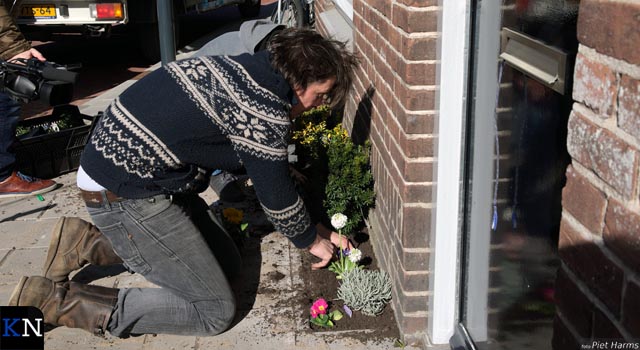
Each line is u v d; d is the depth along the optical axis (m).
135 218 2.89
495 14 2.49
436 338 3.09
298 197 2.83
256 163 2.68
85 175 2.88
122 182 2.79
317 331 3.30
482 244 2.80
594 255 1.50
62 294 3.10
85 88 8.65
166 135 2.68
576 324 1.60
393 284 3.40
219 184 4.70
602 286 1.47
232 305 3.19
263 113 2.61
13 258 4.11
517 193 2.43
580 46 1.53
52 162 5.36
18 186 4.98
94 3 8.76
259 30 3.70
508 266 2.57
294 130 4.47
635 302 1.35
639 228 1.32
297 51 2.60
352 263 3.67
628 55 1.32
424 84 2.82
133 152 2.71
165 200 2.92
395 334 3.27
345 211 4.07
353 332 3.29
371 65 3.95
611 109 1.41
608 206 1.43
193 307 3.15
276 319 3.40
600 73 1.44
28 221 4.62
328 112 4.73
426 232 3.02
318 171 4.03
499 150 2.56
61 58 10.49
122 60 10.36
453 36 2.67
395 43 3.09
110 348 3.21
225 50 3.79
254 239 4.21
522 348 2.48
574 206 1.58
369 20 3.95
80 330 3.35
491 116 2.60
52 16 8.75
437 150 2.84
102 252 3.41
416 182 2.96
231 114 2.63
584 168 1.54
